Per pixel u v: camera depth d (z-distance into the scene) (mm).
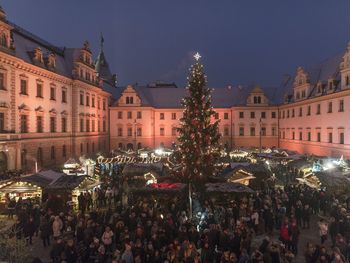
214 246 18359
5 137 42406
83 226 19734
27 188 28984
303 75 72062
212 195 29406
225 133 92062
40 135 52031
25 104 47969
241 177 35875
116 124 89375
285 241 20312
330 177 31375
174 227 20188
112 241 18969
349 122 52375
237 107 89625
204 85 38156
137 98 89312
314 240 23438
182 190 30188
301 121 72062
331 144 58000
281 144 86188
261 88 92500
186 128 37500
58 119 58500
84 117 69375
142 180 39250
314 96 65125
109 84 99688
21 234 21625
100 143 81125
